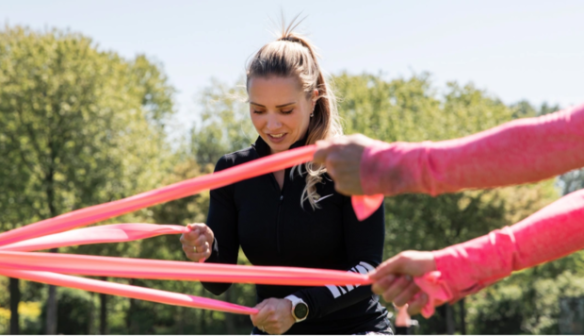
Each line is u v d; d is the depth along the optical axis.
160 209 29.94
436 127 30.06
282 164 1.44
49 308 27.48
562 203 1.45
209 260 2.51
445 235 27.97
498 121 32.53
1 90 25.17
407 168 1.24
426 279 1.37
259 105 2.35
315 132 2.45
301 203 2.43
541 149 1.19
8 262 1.71
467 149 1.22
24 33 28.41
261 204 2.51
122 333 36.69
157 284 32.97
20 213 25.27
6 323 34.19
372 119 30.77
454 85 37.22
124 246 27.98
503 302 31.88
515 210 27.94
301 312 2.19
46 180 25.47
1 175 25.03
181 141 42.44
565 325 31.28
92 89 26.06
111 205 1.65
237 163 2.66
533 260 1.41
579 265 33.44
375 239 2.40
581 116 1.19
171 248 29.47
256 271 1.61
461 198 27.17
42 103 25.36
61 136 25.78
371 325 2.50
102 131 25.66
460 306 30.20
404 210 27.52
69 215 1.69
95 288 1.83
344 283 1.58
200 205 30.44
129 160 26.66
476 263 1.39
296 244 2.45
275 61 2.33
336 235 2.45
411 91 37.62
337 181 1.28
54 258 1.71
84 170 25.50
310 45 2.51
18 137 25.12
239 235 2.58
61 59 26.12
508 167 1.20
